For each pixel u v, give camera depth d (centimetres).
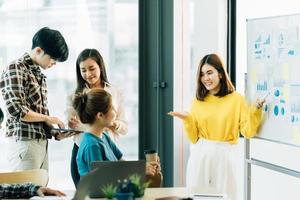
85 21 405
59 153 401
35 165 319
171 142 410
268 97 321
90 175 203
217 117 338
